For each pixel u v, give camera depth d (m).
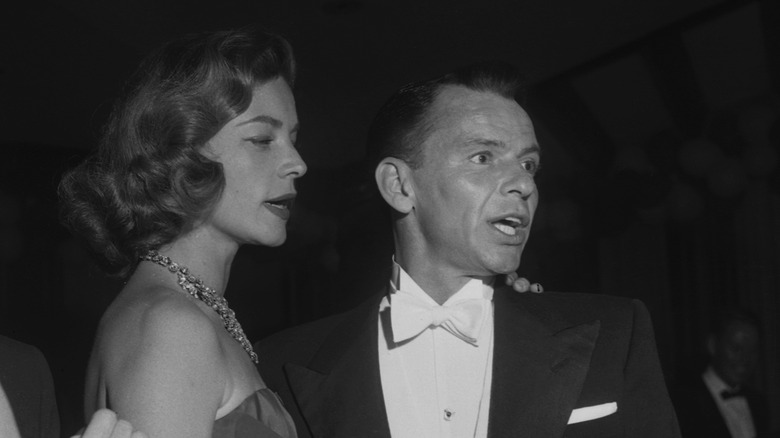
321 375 2.34
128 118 1.98
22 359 2.37
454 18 5.86
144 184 1.94
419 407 2.31
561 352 2.25
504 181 2.24
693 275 7.95
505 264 2.26
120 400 1.71
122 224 1.97
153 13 5.43
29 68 5.96
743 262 7.82
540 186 6.89
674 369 7.87
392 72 6.59
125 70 6.08
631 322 2.33
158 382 1.71
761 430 5.64
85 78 6.14
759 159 6.29
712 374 5.75
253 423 1.84
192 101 1.94
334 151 7.70
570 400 2.20
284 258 7.51
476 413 2.29
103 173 2.01
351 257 5.10
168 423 1.69
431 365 2.34
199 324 1.79
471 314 2.30
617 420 2.20
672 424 2.23
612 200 6.61
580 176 6.82
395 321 2.30
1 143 6.65
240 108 1.97
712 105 7.04
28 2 5.20
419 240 2.37
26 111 6.50
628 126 7.36
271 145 2.05
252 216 2.01
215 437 1.80
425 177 2.30
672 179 6.56
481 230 2.25
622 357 2.27
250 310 8.48
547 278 7.11
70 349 6.72
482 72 2.32
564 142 7.31
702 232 7.94
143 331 1.77
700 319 7.91
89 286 6.84
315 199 7.54
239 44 2.00
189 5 5.39
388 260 4.91
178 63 1.98
